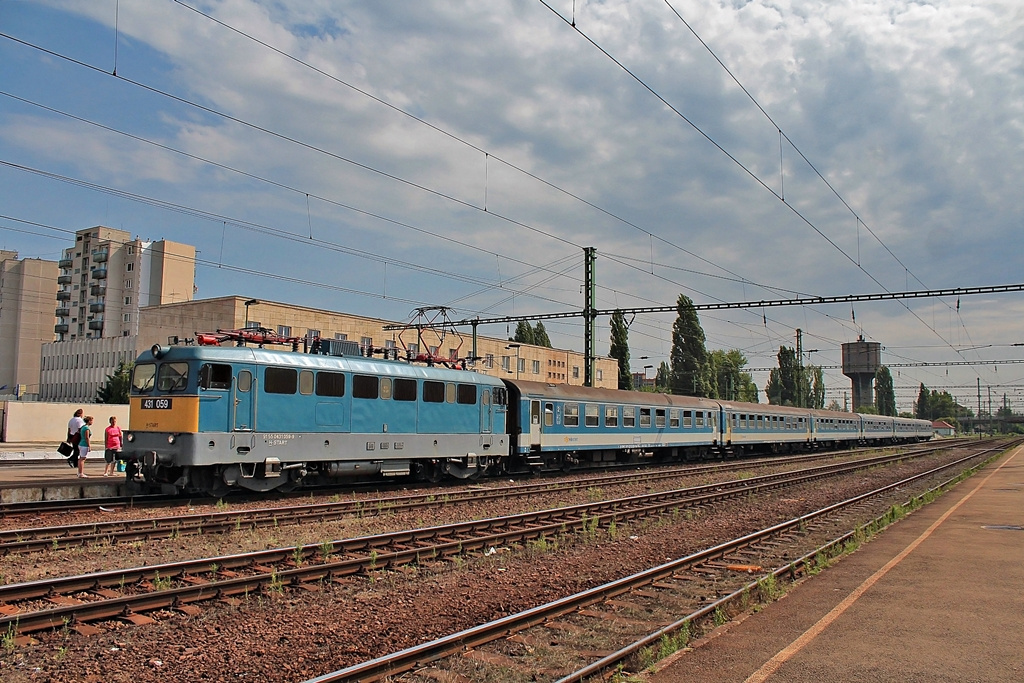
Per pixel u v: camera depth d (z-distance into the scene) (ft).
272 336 66.74
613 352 207.51
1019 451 210.38
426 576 38.06
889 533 51.44
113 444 78.69
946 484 90.38
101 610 28.40
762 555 45.06
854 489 89.20
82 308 335.47
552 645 27.27
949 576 36.68
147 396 60.85
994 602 31.58
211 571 36.01
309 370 66.18
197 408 58.59
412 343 195.62
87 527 46.01
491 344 215.51
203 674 23.63
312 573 35.68
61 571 36.63
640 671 23.98
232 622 28.84
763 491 83.15
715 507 68.28
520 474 98.17
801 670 23.53
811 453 180.34
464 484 82.84
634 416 114.83
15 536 43.75
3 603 29.55
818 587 35.29
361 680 22.68
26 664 23.86
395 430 73.56
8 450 120.57
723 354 355.15
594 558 44.09
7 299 348.38
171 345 62.28
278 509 54.13
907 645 25.85
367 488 74.95
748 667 23.98
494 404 86.63
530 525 54.08
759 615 30.53
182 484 59.06
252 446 61.67
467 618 30.86
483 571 39.40
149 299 312.29
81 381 288.71
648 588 36.14
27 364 346.74
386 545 44.47
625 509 63.72
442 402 79.25
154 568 34.40
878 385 399.85
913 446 244.01
